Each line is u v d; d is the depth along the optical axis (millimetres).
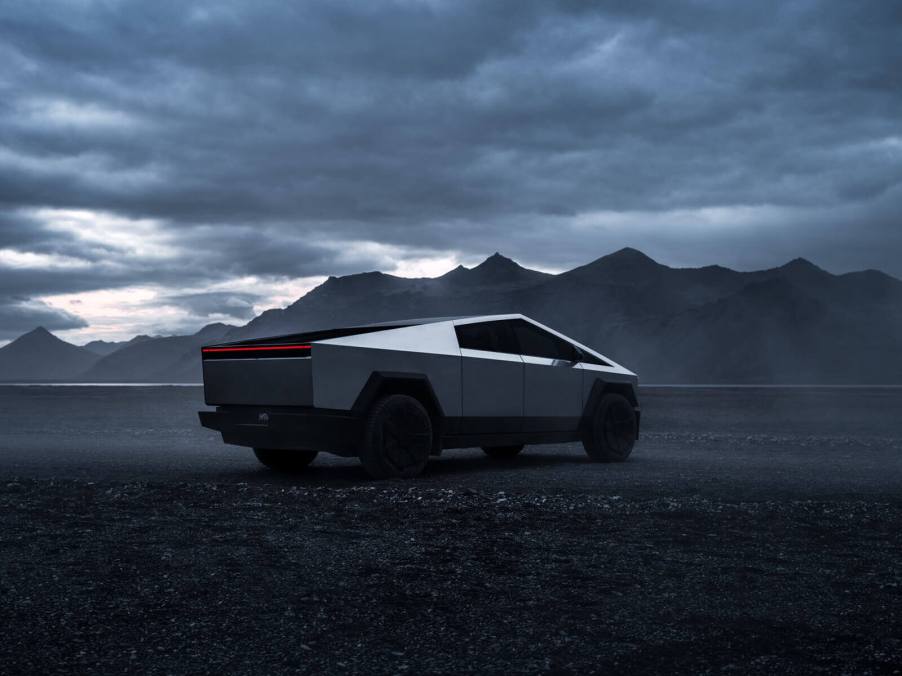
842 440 12492
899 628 3068
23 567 3975
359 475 7914
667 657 2746
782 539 4684
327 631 3008
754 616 3213
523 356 8586
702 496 6266
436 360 7727
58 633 2967
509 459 9594
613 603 3391
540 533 4840
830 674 2596
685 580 3770
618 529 4957
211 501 6012
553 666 2660
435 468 8484
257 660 2701
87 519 5273
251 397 7426
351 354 7113
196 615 3195
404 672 2602
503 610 3285
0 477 7562
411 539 4664
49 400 29828
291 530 4926
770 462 9195
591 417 9094
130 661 2684
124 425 16547
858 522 5184
